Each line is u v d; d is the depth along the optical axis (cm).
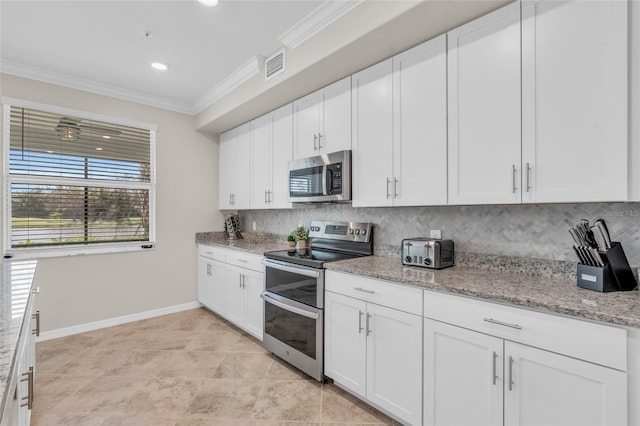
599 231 141
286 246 326
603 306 117
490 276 175
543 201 144
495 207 194
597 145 130
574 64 135
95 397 208
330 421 185
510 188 155
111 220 340
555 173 141
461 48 174
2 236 278
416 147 195
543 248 175
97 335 310
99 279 327
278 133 309
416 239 207
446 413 154
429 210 227
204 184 406
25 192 290
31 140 292
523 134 150
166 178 374
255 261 293
